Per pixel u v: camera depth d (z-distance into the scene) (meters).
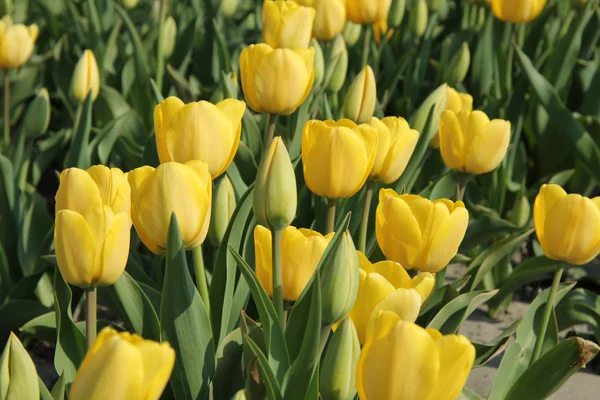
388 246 1.12
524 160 1.95
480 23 2.44
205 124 1.10
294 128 1.59
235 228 1.19
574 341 1.18
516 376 1.25
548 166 2.03
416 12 2.01
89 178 1.04
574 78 2.17
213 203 1.16
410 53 2.06
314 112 1.55
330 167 1.12
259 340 1.11
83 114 1.50
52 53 2.24
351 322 0.99
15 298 1.44
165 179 1.03
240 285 1.23
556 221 1.15
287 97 1.25
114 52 2.23
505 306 1.72
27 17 2.61
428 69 2.33
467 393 1.24
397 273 1.07
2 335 1.42
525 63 1.75
